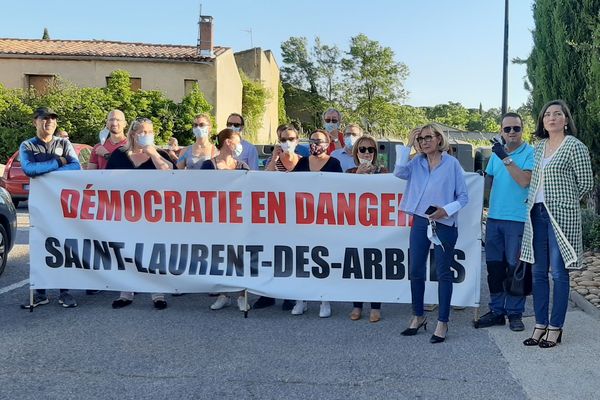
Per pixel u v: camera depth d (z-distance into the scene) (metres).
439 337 4.98
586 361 4.53
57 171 5.94
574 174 4.74
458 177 5.00
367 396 3.90
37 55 25.69
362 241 5.66
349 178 5.65
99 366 4.38
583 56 8.06
